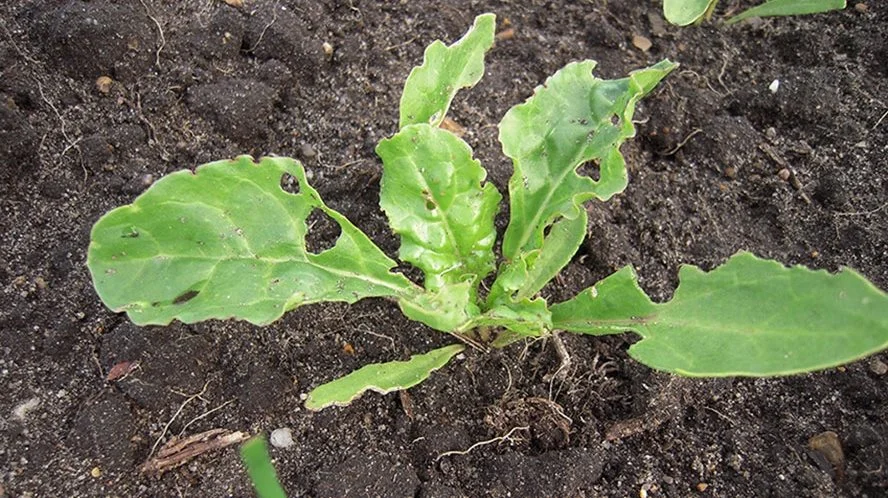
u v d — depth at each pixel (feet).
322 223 0.83
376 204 0.85
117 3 0.86
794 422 0.76
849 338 0.56
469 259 0.75
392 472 0.72
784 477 0.73
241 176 0.68
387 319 0.80
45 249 0.78
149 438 0.72
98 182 0.82
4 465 0.69
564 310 0.73
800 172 0.88
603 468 0.74
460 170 0.71
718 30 0.97
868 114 0.90
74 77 0.85
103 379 0.74
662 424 0.76
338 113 0.89
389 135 0.88
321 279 0.71
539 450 0.75
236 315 0.66
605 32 0.95
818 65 0.94
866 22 0.96
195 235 0.68
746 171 0.88
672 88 0.92
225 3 0.91
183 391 0.74
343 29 0.93
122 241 0.66
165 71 0.87
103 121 0.84
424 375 0.71
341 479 0.71
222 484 0.71
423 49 0.93
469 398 0.77
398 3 0.95
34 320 0.75
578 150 0.75
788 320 0.59
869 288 0.56
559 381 0.78
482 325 0.73
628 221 0.85
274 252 0.70
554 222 0.80
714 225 0.85
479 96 0.90
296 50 0.90
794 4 0.89
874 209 0.85
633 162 0.88
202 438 0.73
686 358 0.62
